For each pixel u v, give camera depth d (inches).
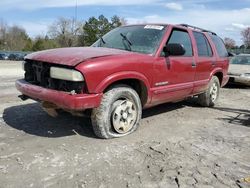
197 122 243.3
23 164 150.9
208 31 299.4
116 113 188.1
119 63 182.2
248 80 477.4
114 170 148.4
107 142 184.4
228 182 141.2
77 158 160.1
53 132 198.4
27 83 195.0
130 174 145.0
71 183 134.6
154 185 135.6
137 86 206.1
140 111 203.3
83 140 186.2
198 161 163.0
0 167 146.8
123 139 191.5
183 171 150.0
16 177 138.0
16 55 1737.2
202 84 270.1
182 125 232.1
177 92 233.8
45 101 180.5
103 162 156.6
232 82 487.5
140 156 166.2
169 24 235.3
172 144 187.3
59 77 172.6
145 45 215.0
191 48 253.9
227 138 204.5
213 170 152.9
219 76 313.9
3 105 266.8
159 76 211.6
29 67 200.5
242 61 530.9
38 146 174.2
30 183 133.4
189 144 188.9
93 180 137.9
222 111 289.3
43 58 183.6
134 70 191.5
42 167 148.3
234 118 263.6
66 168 148.3
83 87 170.2
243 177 146.9
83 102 167.9
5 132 195.8
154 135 203.2
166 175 145.3
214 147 185.6
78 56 177.2
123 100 191.9
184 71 237.8
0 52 1882.4
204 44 279.6
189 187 135.0
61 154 164.2
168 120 244.2
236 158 169.9
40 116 233.1
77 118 229.0
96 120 182.4
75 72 166.7
